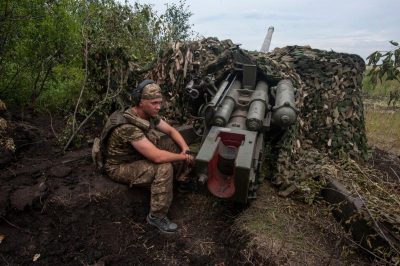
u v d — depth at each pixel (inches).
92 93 197.5
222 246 126.4
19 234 119.5
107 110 191.9
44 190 131.0
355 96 196.2
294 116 146.0
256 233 126.8
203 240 128.6
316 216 138.2
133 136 128.0
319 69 201.3
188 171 145.6
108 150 136.3
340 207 131.6
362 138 195.3
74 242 120.6
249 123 137.2
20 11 170.2
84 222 127.0
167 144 147.6
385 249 110.5
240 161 115.9
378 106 407.5
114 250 120.3
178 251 123.2
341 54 204.5
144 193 141.0
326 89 197.3
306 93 193.9
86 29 187.2
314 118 193.6
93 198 132.9
